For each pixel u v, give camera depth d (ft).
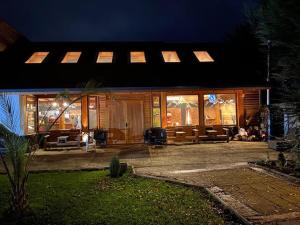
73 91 40.47
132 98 50.67
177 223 16.61
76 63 47.93
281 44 23.32
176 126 50.70
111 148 45.47
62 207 19.66
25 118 45.50
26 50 53.47
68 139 49.08
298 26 21.59
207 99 51.49
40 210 19.26
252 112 51.88
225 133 50.65
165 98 50.62
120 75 45.06
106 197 21.43
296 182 23.62
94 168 30.94
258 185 23.27
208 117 51.55
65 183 25.54
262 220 16.52
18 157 18.79
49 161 35.73
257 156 35.09
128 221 17.08
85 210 19.01
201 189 22.56
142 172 28.66
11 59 48.70
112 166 27.07
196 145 45.91
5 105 21.16
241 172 27.53
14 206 18.60
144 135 49.03
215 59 52.39
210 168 29.60
